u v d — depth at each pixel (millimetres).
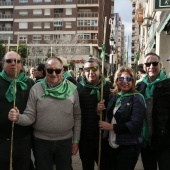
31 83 4219
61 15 59625
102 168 4492
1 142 3885
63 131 3900
